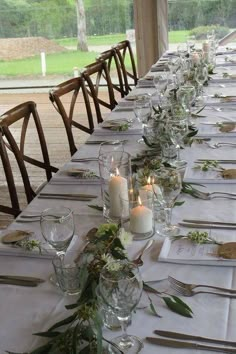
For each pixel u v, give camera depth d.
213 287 1.18
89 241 1.36
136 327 1.06
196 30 6.18
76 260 1.32
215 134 2.34
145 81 3.86
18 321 1.12
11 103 6.82
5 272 1.32
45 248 1.40
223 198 1.68
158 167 1.73
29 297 1.20
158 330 1.05
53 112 6.22
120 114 2.93
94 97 3.52
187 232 1.46
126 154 1.68
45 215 1.33
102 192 1.61
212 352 0.98
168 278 1.22
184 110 2.37
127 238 1.15
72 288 1.20
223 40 6.16
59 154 4.62
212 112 2.80
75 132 5.28
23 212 1.67
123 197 1.52
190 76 3.16
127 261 1.04
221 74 3.88
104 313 1.01
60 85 2.95
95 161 2.12
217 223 1.50
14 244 1.43
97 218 1.60
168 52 5.39
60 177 1.94
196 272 1.25
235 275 1.23
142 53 6.06
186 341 1.01
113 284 0.96
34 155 4.63
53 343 0.96
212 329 1.04
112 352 0.97
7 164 2.18
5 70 7.38
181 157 2.09
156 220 1.50
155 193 1.47
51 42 7.01
